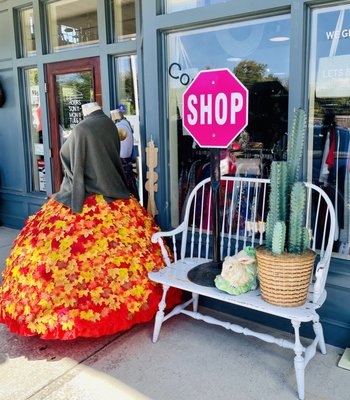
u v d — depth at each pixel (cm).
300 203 199
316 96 242
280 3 237
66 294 237
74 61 394
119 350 243
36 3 408
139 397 203
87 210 262
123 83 371
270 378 215
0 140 483
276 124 264
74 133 266
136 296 249
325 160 246
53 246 250
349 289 234
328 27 233
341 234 247
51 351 244
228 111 213
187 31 286
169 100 302
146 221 288
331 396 200
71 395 205
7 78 461
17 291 247
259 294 215
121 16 359
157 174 305
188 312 250
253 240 258
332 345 242
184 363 229
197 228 298
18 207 482
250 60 268
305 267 196
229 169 286
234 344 246
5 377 220
